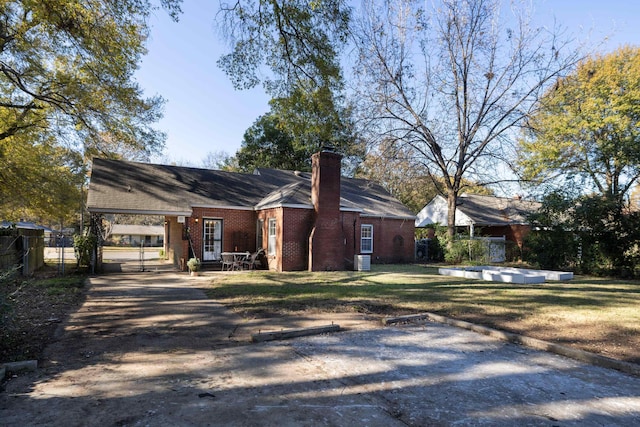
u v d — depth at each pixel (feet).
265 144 118.32
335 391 12.62
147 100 51.37
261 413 10.91
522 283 42.47
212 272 51.93
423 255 82.94
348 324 22.58
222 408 11.22
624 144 59.31
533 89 67.31
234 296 31.81
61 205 59.88
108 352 16.80
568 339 18.89
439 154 75.00
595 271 55.16
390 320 22.95
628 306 27.81
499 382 13.56
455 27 69.97
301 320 23.38
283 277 46.37
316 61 36.55
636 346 17.71
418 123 72.54
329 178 56.08
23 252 46.96
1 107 51.83
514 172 70.64
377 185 85.20
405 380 13.69
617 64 73.56
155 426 10.05
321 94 39.01
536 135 75.56
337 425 10.23
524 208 93.50
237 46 35.94
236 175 71.41
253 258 57.26
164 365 15.16
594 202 54.34
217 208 59.47
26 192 56.75
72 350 16.99
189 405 11.41
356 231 63.26
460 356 16.61
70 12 35.12
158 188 58.39
